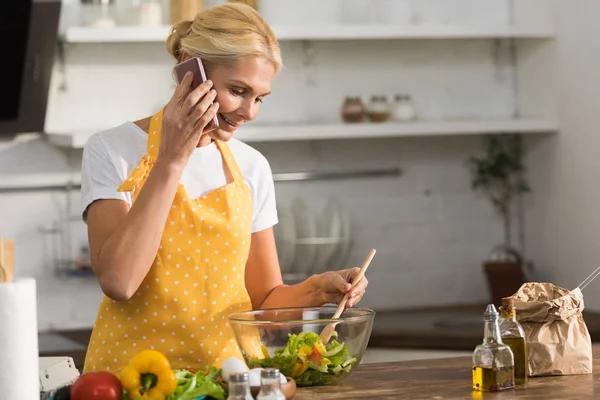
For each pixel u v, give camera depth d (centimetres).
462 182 457
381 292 447
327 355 194
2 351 158
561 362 207
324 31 403
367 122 427
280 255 414
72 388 169
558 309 207
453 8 452
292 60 435
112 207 212
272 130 398
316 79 438
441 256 455
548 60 434
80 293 409
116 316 216
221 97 207
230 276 219
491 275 430
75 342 368
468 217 458
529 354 206
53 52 371
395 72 448
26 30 360
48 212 404
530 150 450
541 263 446
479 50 458
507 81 462
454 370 215
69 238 407
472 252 458
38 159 402
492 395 187
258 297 237
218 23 207
